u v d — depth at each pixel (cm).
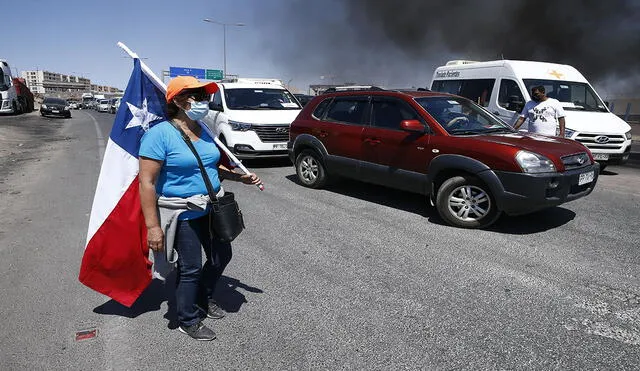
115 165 304
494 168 495
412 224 550
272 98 1053
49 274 405
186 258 286
